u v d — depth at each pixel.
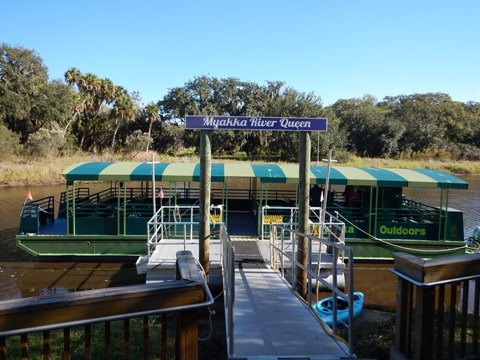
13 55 49.81
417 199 31.12
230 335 5.57
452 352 4.25
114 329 7.28
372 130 63.97
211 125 9.70
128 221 14.69
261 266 11.04
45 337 2.91
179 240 14.03
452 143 68.00
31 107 51.16
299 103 62.25
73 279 13.33
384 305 11.41
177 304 3.20
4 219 22.08
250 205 18.98
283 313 7.14
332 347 5.68
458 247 14.59
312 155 54.69
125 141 57.06
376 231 14.95
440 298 4.10
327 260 12.06
